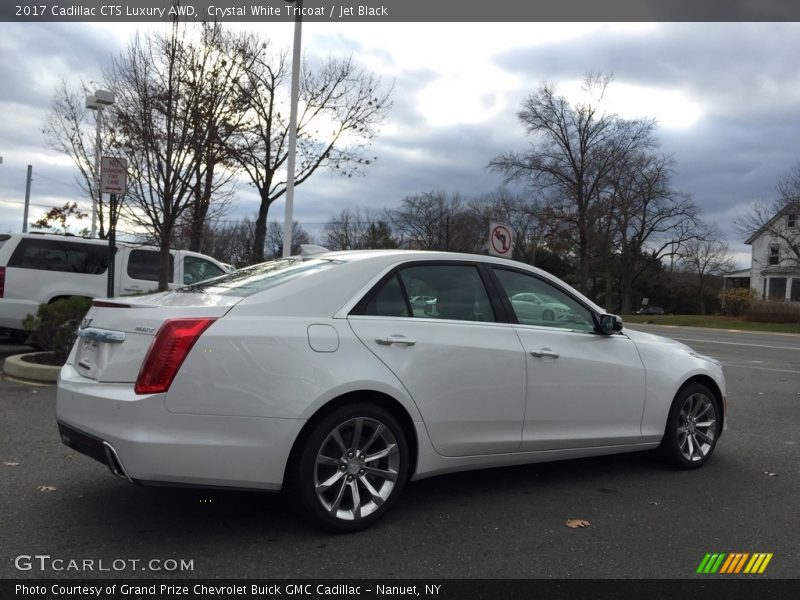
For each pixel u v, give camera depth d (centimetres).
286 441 358
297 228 7181
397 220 6600
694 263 6850
